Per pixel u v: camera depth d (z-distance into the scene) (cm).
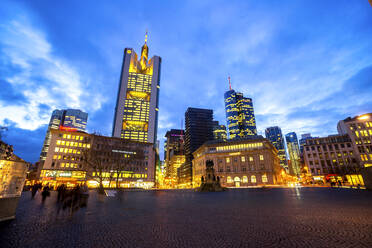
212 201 1844
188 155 18900
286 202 1595
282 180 9850
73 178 7331
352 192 2584
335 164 8281
